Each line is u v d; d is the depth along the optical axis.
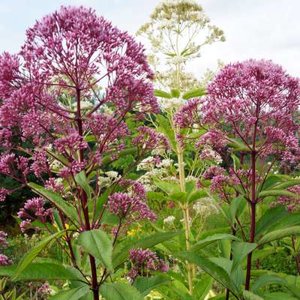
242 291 0.57
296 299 0.57
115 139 0.53
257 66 0.59
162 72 1.03
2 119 0.50
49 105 0.51
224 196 0.68
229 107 0.58
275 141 0.59
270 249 0.68
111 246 0.42
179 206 1.03
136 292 0.47
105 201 0.53
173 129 0.94
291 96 0.60
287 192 0.57
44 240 0.45
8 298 0.88
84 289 0.50
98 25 0.49
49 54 0.48
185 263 0.88
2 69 0.49
